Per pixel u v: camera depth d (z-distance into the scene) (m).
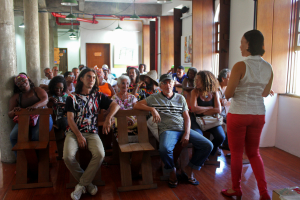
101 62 14.76
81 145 2.58
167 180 3.04
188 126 2.91
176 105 2.98
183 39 9.14
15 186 2.78
